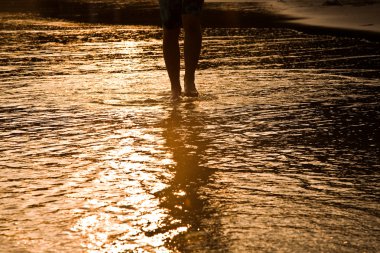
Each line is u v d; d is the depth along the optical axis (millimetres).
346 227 2375
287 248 2189
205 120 4180
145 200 2689
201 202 2660
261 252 2162
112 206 2623
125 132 3887
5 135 3855
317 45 8461
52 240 2285
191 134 3816
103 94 5117
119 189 2838
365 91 5121
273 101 4746
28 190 2840
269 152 3412
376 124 4000
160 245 2234
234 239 2273
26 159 3334
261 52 7734
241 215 2508
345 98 4828
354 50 7941
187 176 3014
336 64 6750
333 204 2623
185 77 5023
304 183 2900
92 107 4625
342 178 2967
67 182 2945
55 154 3426
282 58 7223
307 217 2480
